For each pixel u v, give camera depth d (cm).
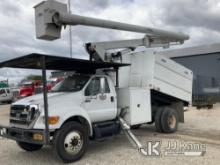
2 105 2997
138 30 950
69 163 696
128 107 893
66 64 809
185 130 1119
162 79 1051
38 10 743
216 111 1784
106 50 935
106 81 852
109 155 762
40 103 696
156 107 1095
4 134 747
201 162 672
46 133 652
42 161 732
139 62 1030
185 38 1148
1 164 717
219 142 888
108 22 842
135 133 1070
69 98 745
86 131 737
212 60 2498
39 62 691
